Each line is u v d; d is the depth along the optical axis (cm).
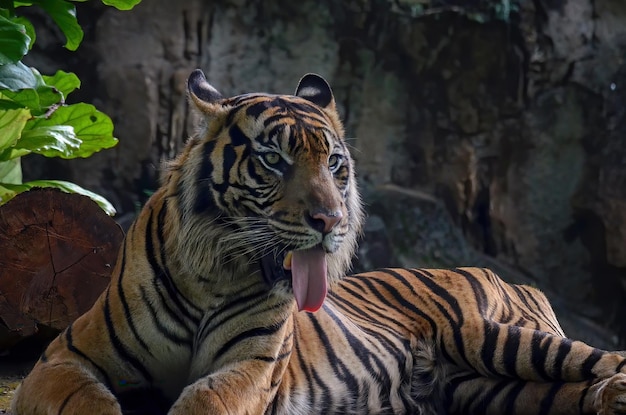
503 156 2048
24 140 930
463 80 2047
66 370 552
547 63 2022
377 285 748
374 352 684
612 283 2025
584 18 2033
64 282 878
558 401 677
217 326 577
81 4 1869
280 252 559
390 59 2077
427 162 2080
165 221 577
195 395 535
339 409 659
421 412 714
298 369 640
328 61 2053
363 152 2069
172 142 1928
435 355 725
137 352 574
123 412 582
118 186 1906
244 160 558
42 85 943
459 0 2039
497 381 708
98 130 1062
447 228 2031
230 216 564
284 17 2022
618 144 2017
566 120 2034
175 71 1930
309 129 562
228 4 1980
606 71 2031
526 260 2036
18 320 869
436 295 738
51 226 874
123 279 579
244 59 1998
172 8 1928
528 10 2009
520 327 705
